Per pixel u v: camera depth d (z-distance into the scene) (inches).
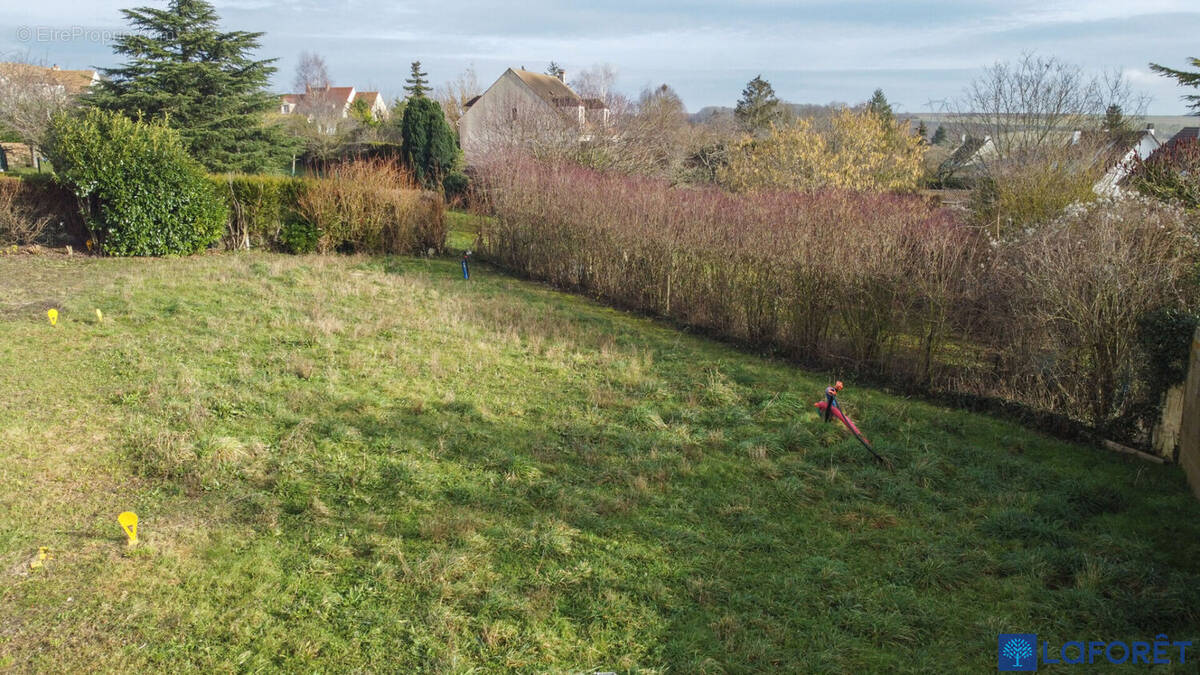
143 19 1151.6
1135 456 279.1
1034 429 308.5
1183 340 264.7
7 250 589.9
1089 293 299.0
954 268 350.9
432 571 184.5
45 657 152.3
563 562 193.2
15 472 227.5
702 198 510.9
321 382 321.1
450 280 588.4
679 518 220.2
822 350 391.9
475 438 271.6
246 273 550.6
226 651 156.4
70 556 187.3
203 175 645.9
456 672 150.6
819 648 164.1
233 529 203.5
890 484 247.3
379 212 686.5
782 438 284.2
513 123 1051.9
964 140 914.1
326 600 172.4
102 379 311.0
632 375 354.0
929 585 190.5
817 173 870.4
